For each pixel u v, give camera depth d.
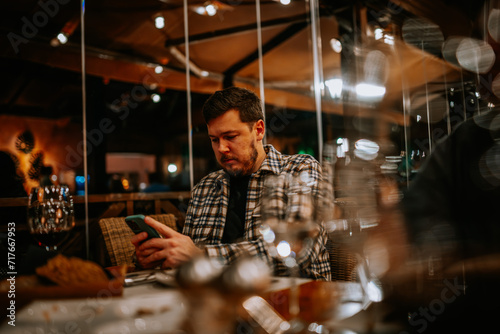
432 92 4.79
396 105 4.84
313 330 0.55
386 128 4.79
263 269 0.60
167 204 3.78
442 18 4.25
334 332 0.54
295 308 0.66
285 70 4.81
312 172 1.38
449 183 0.84
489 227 0.76
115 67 4.19
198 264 0.59
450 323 0.62
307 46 4.72
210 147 4.84
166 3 4.12
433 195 0.84
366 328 0.55
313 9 4.65
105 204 3.54
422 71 4.81
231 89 1.42
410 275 0.66
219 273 0.57
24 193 3.64
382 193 0.81
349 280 1.24
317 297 0.73
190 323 0.56
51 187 1.06
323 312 0.63
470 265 0.68
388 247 0.71
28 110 4.33
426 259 0.69
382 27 4.59
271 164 1.46
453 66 4.50
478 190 0.80
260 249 1.07
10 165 3.33
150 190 5.06
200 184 1.62
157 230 1.05
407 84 4.85
